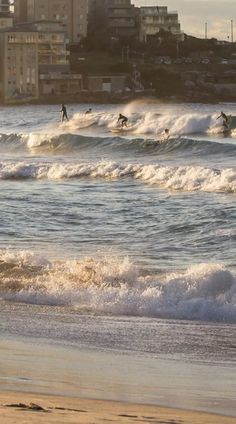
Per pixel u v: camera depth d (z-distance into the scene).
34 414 33.62
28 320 54.91
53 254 80.19
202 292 60.44
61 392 39.44
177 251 82.44
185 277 62.59
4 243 86.38
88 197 120.25
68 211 107.12
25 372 42.84
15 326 53.22
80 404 37.25
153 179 137.50
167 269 72.38
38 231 93.44
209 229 92.88
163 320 56.09
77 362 45.31
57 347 48.38
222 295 59.91
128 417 34.88
